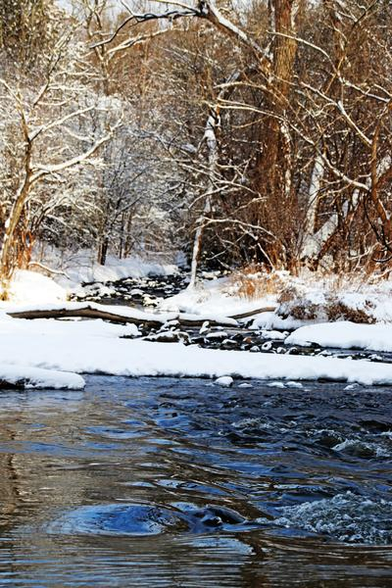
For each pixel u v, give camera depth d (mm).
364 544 3828
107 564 3164
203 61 29188
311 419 7918
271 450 6465
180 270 37188
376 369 11062
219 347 14156
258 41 27578
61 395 8773
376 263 22281
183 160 26812
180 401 8711
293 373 10797
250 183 26062
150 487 4957
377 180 20766
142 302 24281
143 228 35625
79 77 29234
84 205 28922
